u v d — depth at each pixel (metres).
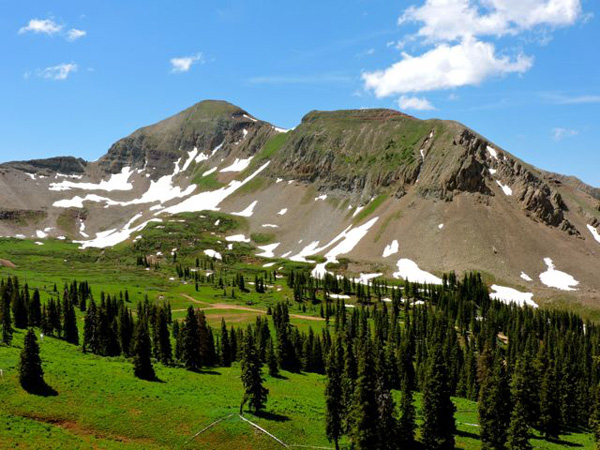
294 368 119.69
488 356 97.06
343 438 72.94
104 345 104.50
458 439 78.88
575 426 100.50
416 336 139.75
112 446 61.56
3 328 92.75
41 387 70.88
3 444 55.34
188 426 68.94
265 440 68.25
